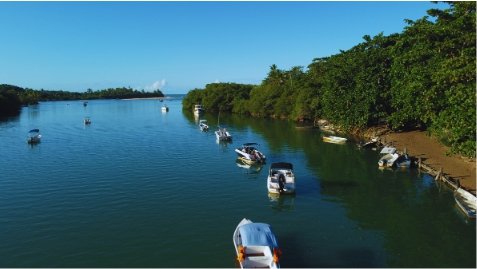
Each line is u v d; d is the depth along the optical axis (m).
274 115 116.88
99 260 23.41
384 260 23.00
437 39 45.12
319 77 95.81
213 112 148.75
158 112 154.75
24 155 56.28
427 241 25.56
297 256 23.53
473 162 42.16
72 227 28.52
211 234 26.98
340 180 40.88
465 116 33.53
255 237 22.44
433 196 34.69
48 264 23.02
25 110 173.75
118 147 62.62
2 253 24.48
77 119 119.50
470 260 22.91
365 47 71.25
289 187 35.62
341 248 24.64
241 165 48.53
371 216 30.20
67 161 51.50
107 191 37.28
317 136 73.94
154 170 45.75
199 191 37.09
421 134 61.25
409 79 49.19
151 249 24.78
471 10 40.78
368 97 63.44
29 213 31.50
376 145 59.25
